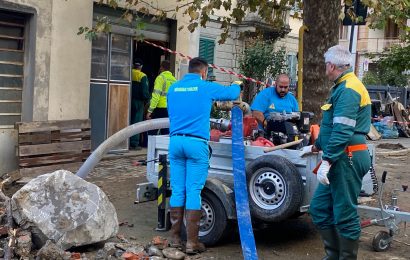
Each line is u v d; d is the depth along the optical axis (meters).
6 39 9.52
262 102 7.19
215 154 6.29
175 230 6.03
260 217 5.72
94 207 5.72
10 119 9.67
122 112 12.13
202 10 9.45
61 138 9.88
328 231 5.26
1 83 9.48
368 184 6.40
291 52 20.81
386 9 8.27
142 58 13.69
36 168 9.42
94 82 11.41
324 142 5.19
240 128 5.95
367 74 30.39
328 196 5.19
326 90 8.88
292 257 5.91
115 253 5.59
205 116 5.86
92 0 10.90
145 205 7.91
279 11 10.32
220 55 16.89
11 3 9.29
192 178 5.85
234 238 6.46
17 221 5.49
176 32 13.12
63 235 5.48
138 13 11.81
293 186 5.55
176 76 13.17
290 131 6.24
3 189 8.41
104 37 11.50
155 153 6.84
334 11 8.84
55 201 5.60
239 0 10.05
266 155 5.83
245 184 5.73
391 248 6.34
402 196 9.21
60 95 10.40
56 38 10.23
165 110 11.55
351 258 5.08
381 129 20.53
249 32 17.06
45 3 9.95
